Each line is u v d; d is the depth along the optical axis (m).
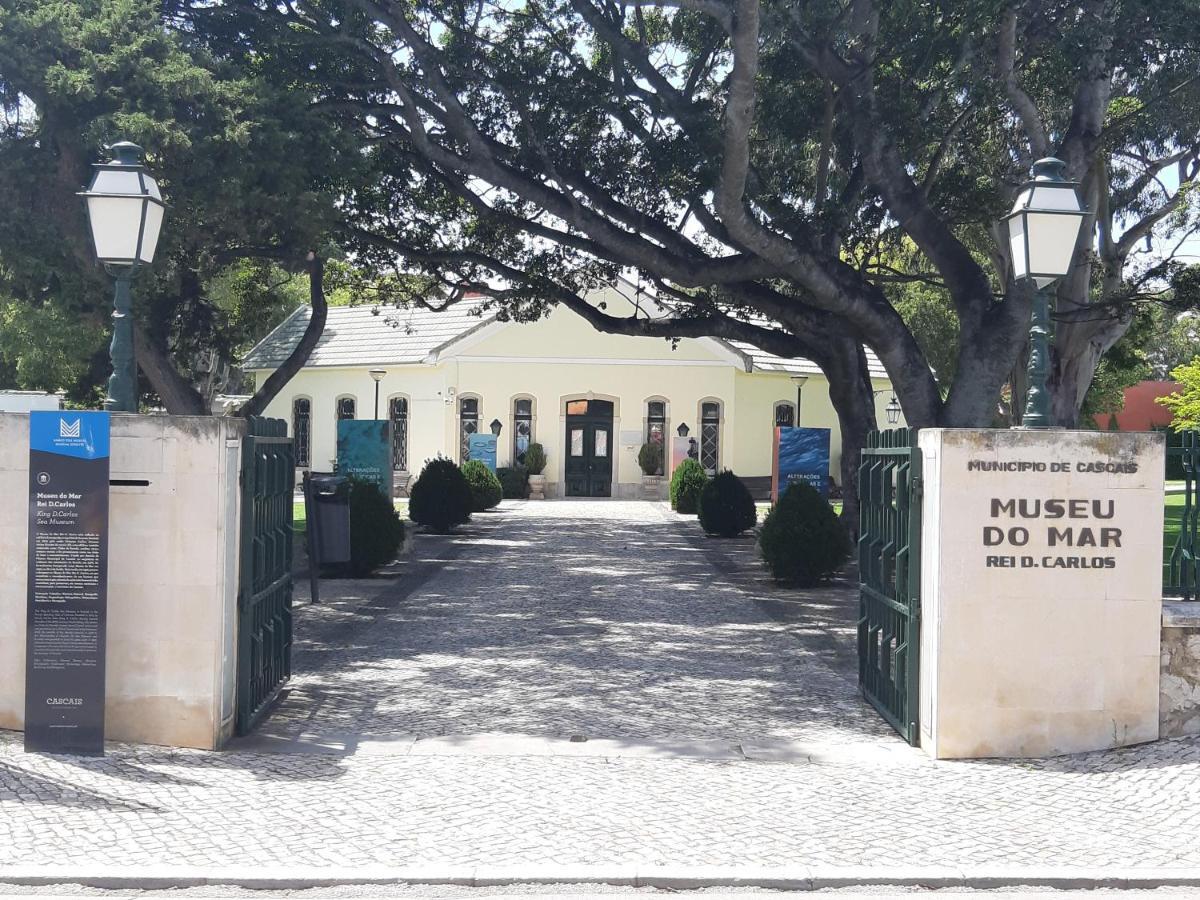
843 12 13.98
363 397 39.34
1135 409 52.19
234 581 7.77
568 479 37.75
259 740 7.78
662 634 12.36
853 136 15.29
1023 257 7.64
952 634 7.52
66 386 33.84
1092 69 14.30
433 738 7.90
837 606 14.55
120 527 7.40
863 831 5.98
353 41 14.91
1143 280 18.77
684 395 37.75
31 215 13.06
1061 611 7.55
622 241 15.71
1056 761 7.40
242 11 15.52
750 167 15.87
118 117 12.30
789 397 39.38
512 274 19.86
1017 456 7.53
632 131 16.20
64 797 6.29
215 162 13.13
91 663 7.18
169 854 5.49
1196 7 13.05
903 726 8.03
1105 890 5.31
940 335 39.12
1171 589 8.15
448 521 24.55
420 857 5.52
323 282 23.27
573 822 6.07
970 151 17.33
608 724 8.37
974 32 13.88
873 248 18.61
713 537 24.58
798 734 8.15
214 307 20.44
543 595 15.43
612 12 16.75
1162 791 6.63
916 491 7.93
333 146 14.39
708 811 6.29
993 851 5.69
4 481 7.47
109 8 13.48
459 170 16.05
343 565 17.16
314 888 5.21
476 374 37.22
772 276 15.88
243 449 7.83
